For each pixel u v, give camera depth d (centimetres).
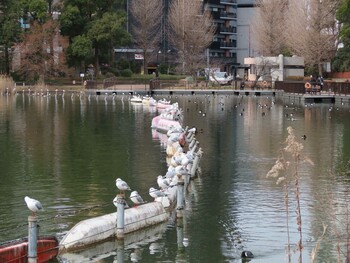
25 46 8325
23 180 2228
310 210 1811
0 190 2073
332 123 4200
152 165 2514
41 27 8356
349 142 3191
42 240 1408
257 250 1500
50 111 5219
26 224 1680
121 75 9500
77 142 3198
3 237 1580
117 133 3612
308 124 4141
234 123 4244
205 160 2648
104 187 2109
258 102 6519
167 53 11038
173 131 2973
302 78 8575
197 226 1678
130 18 10706
